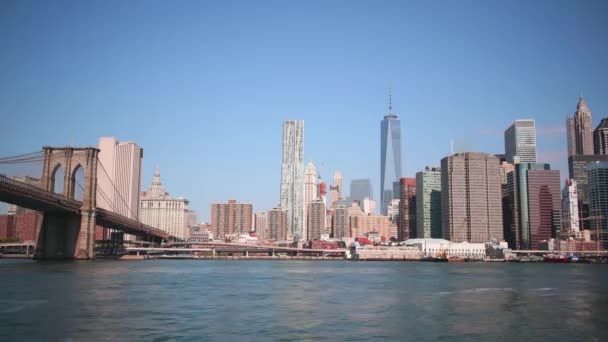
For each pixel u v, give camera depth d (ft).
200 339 204.74
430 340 210.59
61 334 209.26
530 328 237.25
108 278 465.88
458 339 213.05
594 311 290.35
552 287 449.89
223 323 239.30
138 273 563.48
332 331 225.56
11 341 197.67
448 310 291.17
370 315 270.46
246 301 321.11
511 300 341.62
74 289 360.28
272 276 581.94
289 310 284.00
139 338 204.64
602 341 211.61
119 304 292.20
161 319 245.65
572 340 213.05
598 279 579.89
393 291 399.65
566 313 282.36
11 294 327.47
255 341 203.92
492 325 243.81
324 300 333.42
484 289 423.23
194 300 320.09
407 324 244.42
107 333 212.23
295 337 212.64
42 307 274.57
